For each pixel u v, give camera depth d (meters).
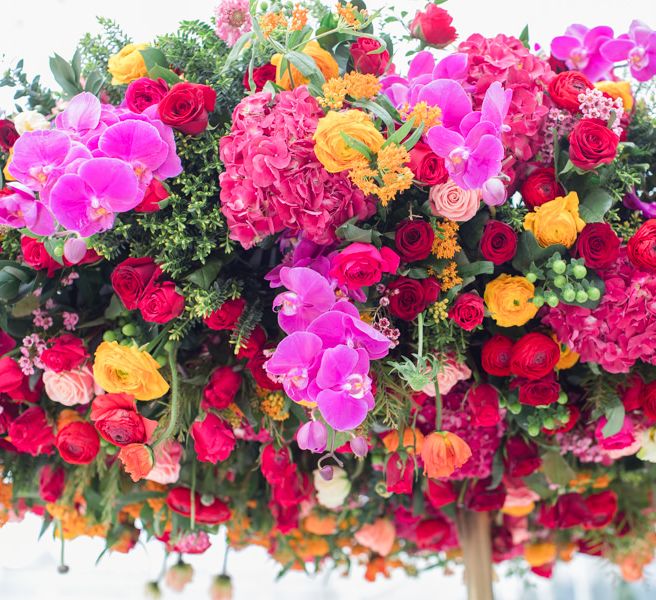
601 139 1.08
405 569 1.94
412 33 1.23
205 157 1.04
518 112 1.11
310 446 1.04
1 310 1.18
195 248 1.07
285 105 1.01
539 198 1.11
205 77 1.16
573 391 1.32
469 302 1.07
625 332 1.12
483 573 1.57
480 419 1.21
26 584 2.53
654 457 1.33
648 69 1.32
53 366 1.12
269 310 1.16
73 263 1.04
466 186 0.99
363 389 0.91
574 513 1.56
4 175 1.16
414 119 0.97
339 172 0.98
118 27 1.26
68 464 1.36
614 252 1.09
